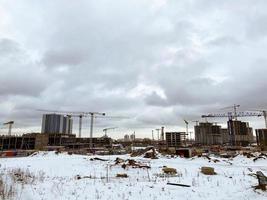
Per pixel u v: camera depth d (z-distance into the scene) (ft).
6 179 56.95
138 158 166.61
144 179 70.28
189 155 184.65
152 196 45.80
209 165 122.21
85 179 67.77
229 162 144.15
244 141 567.59
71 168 104.17
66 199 41.96
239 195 47.37
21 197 40.52
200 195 47.24
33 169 97.91
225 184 58.80
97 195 45.44
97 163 128.67
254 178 69.10
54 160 145.48
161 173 87.76
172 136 578.25
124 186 54.49
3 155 239.30
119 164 117.80
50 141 513.04
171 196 46.11
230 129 577.84
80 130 553.23
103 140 575.38
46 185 52.95
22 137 481.46
